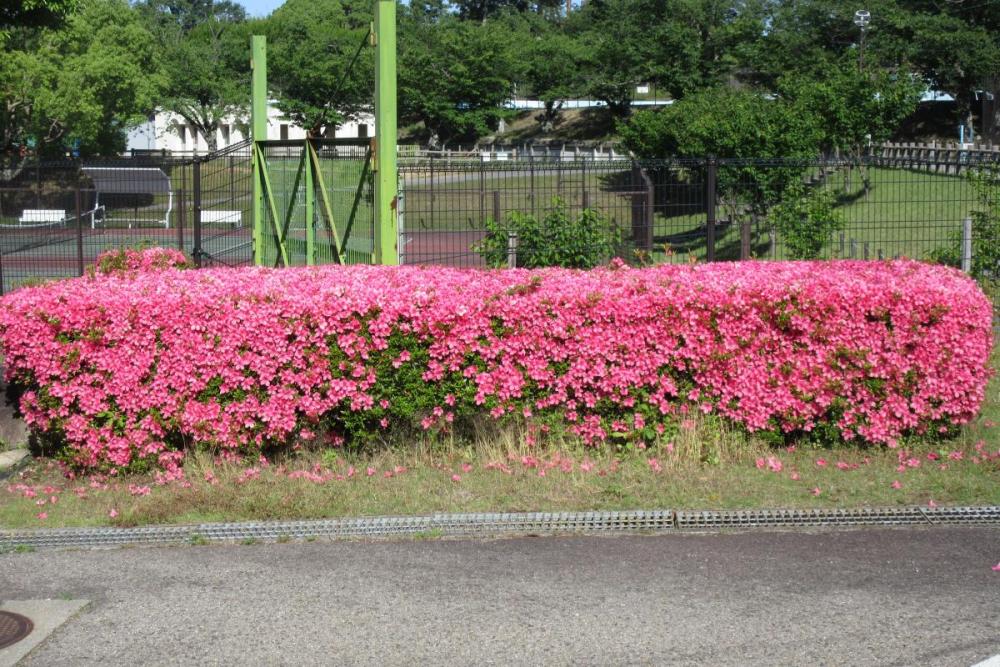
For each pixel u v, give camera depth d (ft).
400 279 26.32
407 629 15.61
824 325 24.56
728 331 24.59
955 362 24.62
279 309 24.27
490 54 230.68
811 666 14.14
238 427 24.38
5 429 27.66
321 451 24.93
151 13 302.04
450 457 24.47
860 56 143.23
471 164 42.22
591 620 15.78
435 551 19.13
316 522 20.51
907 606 16.10
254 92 46.14
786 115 91.71
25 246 59.57
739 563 18.16
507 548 19.22
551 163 41.70
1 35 98.94
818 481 22.58
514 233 42.80
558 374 24.54
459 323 24.30
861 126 99.60
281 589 17.35
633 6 231.09
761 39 201.98
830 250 54.70
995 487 21.93
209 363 24.27
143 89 159.22
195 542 20.08
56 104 130.62
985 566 17.83
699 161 39.37
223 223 53.31
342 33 246.88
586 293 24.58
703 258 47.34
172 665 14.58
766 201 56.18
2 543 20.21
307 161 38.65
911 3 195.93
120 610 16.58
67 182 84.38
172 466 24.22
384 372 24.35
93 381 24.34
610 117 273.13
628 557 18.57
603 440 24.61
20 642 15.38
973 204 52.42
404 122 266.57
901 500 21.27
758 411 24.48
